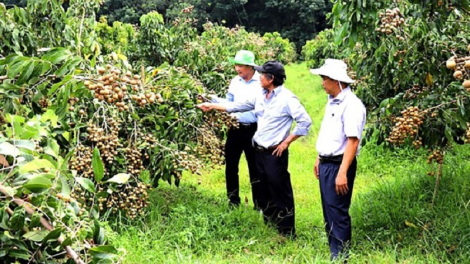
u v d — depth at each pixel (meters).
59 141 3.67
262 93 4.57
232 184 5.36
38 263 1.70
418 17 4.01
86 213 2.04
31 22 4.54
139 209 4.25
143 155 4.64
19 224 1.62
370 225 4.60
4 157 1.80
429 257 3.85
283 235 4.55
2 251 1.64
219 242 4.20
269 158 4.49
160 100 2.30
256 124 5.10
